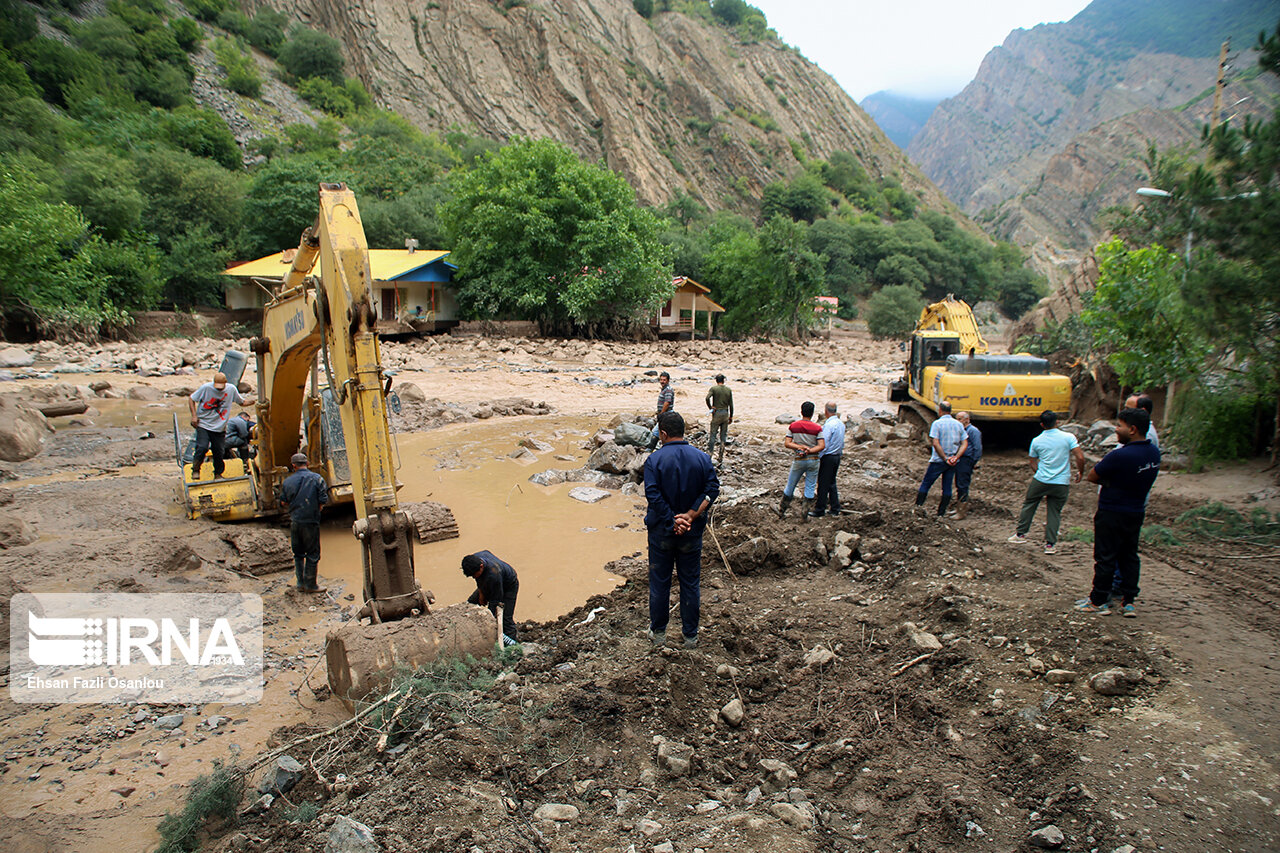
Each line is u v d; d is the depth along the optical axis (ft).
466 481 42.45
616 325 144.05
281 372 29.89
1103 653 18.51
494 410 63.52
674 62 485.97
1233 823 12.87
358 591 27.12
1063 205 586.45
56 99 207.72
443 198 181.37
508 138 369.30
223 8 330.54
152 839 14.14
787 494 33.96
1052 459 27.35
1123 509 20.47
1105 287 44.98
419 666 17.85
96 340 104.27
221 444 34.60
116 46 238.48
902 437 53.83
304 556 26.09
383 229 156.66
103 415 59.93
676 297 160.66
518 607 25.71
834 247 318.65
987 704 17.13
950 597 22.57
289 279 27.17
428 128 354.95
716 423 46.03
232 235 144.56
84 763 16.63
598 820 13.61
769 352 133.69
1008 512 34.94
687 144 453.99
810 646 20.89
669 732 16.51
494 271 130.21
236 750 17.04
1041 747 15.29
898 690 18.03
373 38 372.38
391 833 12.77
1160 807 13.30
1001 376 47.91
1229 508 32.40
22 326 102.12
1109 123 622.95
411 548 20.30
